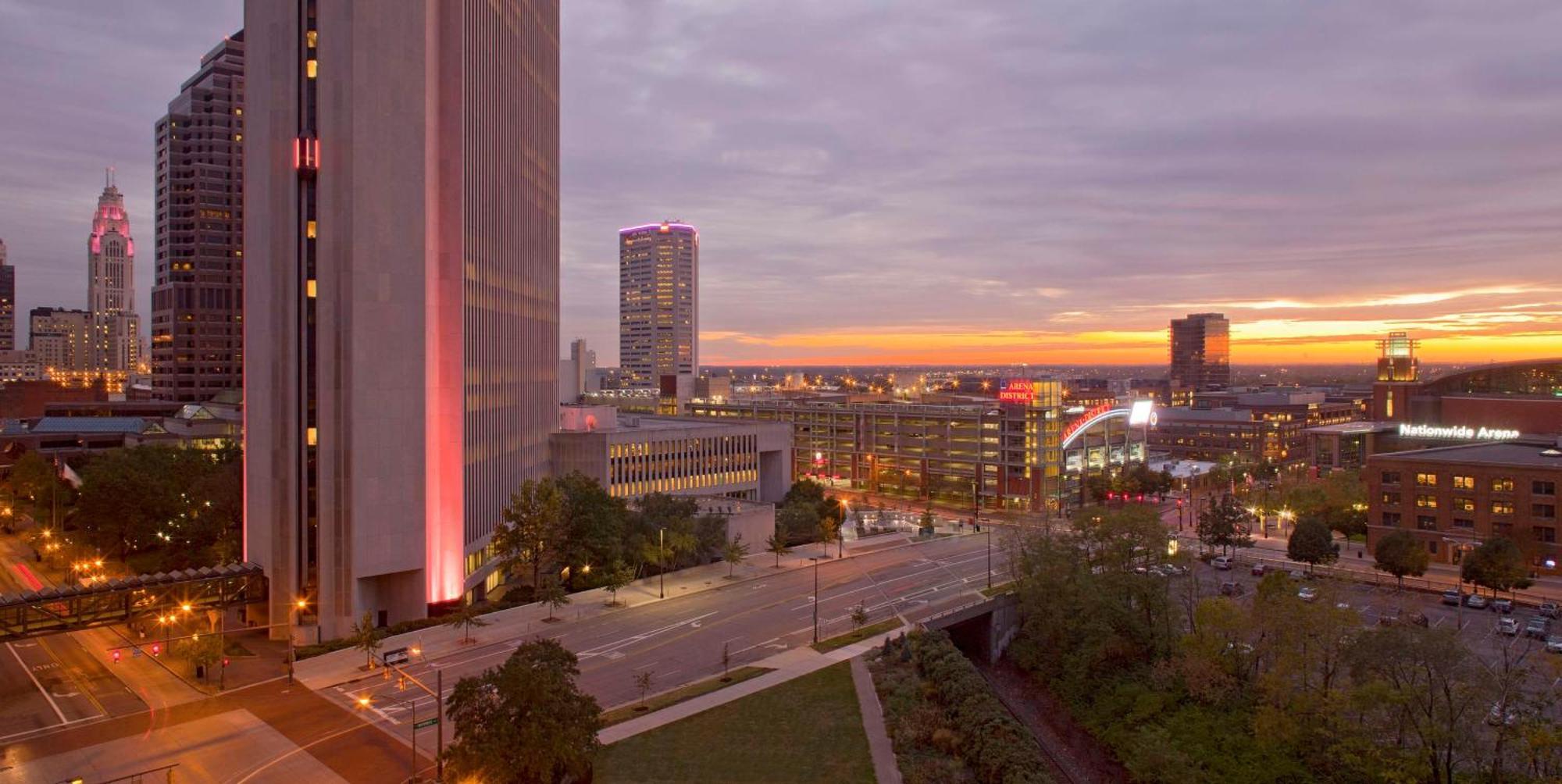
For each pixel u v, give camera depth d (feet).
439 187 353.10
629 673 289.12
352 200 318.45
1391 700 225.35
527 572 414.62
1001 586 417.08
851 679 281.54
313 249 319.88
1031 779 209.26
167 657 294.46
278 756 221.87
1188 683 291.58
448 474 352.08
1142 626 333.42
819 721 249.34
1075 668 333.42
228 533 400.88
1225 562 490.90
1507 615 387.14
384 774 212.43
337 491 317.01
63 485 533.96
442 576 350.23
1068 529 488.44
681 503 473.26
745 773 218.38
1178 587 381.81
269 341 321.52
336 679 275.59
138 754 222.69
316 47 319.88
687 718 250.57
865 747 233.35
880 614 363.35
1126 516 364.99
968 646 394.73
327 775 211.41
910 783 214.28
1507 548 400.67
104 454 581.53
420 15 335.88
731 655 307.37
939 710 255.70
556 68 516.32
